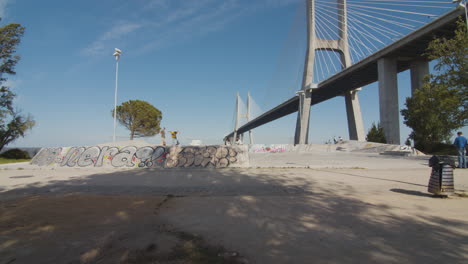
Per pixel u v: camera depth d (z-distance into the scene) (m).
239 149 13.59
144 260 2.77
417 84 35.47
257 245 3.13
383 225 3.80
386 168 11.63
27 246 3.17
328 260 2.70
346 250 2.95
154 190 6.92
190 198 5.80
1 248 3.11
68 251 3.02
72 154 14.72
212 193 6.45
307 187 7.09
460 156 11.16
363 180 8.18
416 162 14.66
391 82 35.00
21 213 4.60
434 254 2.81
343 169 11.43
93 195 6.22
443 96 17.72
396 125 34.72
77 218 4.29
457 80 16.39
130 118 43.22
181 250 3.01
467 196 5.69
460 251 2.88
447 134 27.52
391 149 24.55
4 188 7.45
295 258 2.76
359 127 50.59
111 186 7.56
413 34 29.94
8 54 26.30
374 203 5.14
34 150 28.38
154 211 4.71
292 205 5.04
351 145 31.33
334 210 4.64
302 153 28.92
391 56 35.34
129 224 3.98
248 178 8.91
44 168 13.48
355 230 3.60
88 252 2.99
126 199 5.73
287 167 12.38
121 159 13.73
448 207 4.80
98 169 12.78
